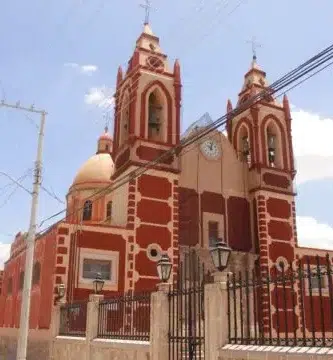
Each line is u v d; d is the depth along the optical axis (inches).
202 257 1237.7
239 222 1359.5
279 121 1488.7
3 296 1509.6
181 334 542.0
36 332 1073.5
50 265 1084.5
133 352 618.2
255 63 1571.1
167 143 1269.7
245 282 463.2
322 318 367.6
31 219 804.6
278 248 1334.9
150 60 1333.7
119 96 1378.0
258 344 424.8
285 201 1402.6
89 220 1647.4
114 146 1342.3
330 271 370.0
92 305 765.9
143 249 1151.0
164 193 1224.8
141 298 633.6
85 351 756.0
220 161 1395.2
